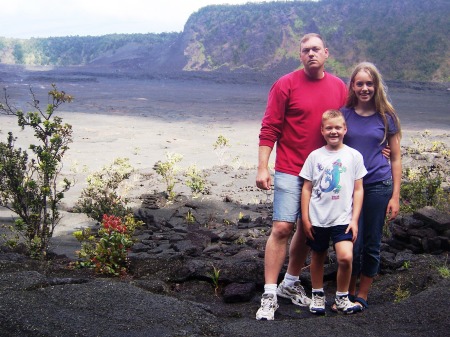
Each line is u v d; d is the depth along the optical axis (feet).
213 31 369.71
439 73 253.44
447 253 19.98
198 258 21.12
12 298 14.15
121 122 101.86
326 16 328.70
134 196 36.73
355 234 14.62
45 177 22.82
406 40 281.13
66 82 238.07
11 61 489.26
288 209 15.38
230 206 33.63
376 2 321.73
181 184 41.83
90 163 56.85
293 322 13.79
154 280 17.19
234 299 16.39
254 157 63.46
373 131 15.15
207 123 103.30
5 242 23.73
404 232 20.98
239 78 255.50
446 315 13.75
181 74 277.44
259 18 357.00
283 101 15.55
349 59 280.72
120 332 12.77
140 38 476.13
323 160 14.84
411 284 16.98
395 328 13.43
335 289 17.51
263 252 20.75
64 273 18.21
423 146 61.46
